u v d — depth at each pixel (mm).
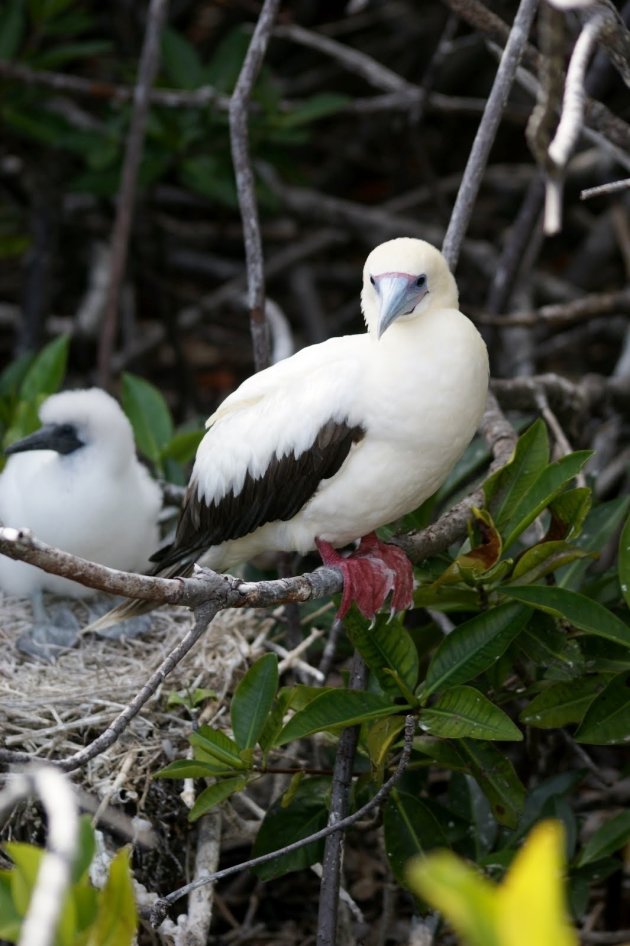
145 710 9828
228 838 9852
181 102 15211
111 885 5953
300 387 9195
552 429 11516
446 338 8773
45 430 11367
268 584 7660
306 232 20469
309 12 21625
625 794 11289
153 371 20875
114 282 13969
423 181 22172
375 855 11742
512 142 22266
